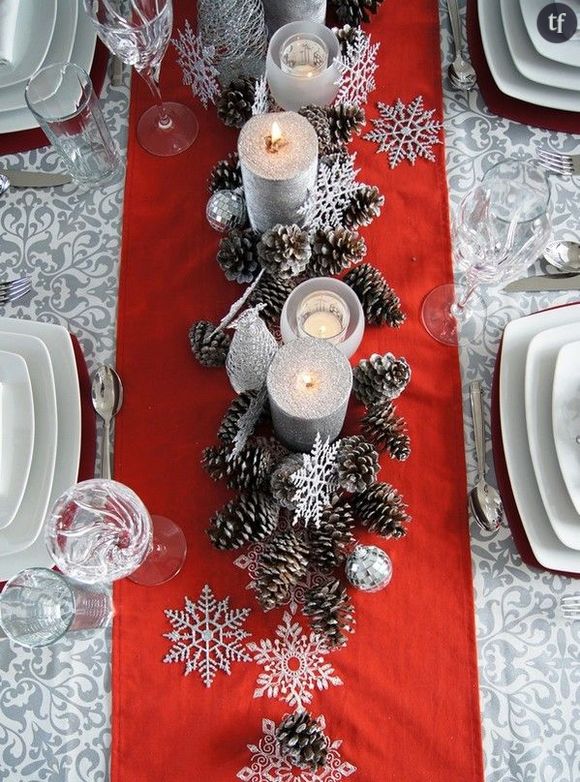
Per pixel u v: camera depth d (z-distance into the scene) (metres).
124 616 0.77
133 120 0.94
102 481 0.68
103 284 0.88
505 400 0.79
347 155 0.85
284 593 0.71
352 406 0.82
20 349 0.78
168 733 0.73
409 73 0.95
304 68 0.85
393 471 0.81
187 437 0.82
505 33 0.90
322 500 0.74
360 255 0.82
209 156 0.92
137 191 0.91
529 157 0.91
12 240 0.90
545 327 0.80
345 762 0.72
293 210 0.78
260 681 0.75
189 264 0.88
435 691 0.74
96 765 0.73
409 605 0.77
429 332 0.85
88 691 0.75
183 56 0.93
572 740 0.73
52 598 0.69
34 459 0.76
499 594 0.77
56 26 0.91
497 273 0.77
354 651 0.75
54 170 0.92
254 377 0.76
